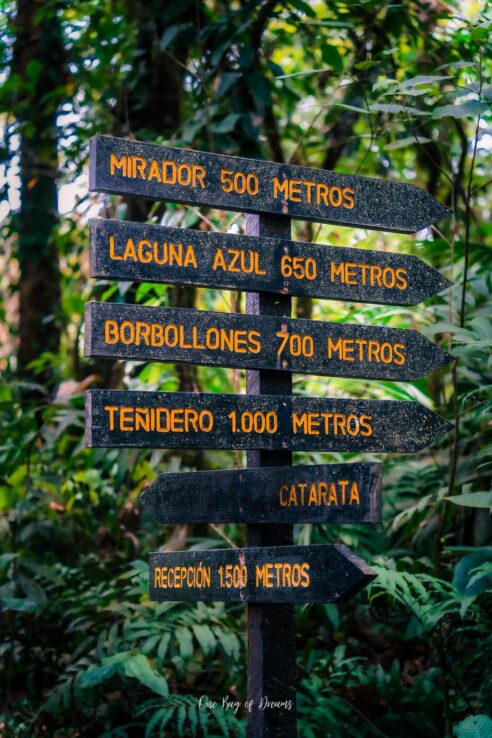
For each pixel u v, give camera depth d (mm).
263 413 2709
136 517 5184
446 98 4418
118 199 5492
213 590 2715
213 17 5781
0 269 8805
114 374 5801
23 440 4586
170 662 3791
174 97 5672
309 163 6203
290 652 2689
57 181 6598
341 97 5965
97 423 2504
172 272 2656
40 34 6879
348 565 2457
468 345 3246
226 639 3588
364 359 2893
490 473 3934
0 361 7559
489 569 3010
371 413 2854
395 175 6730
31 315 7359
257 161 2844
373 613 4270
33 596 3910
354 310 4473
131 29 5648
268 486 2707
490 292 4566
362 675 3680
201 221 5043
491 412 3922
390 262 2979
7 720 3852
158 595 2848
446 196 5637
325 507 2719
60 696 3740
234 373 4547
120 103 5734
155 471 4793
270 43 5523
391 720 3469
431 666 4059
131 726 3611
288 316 2842
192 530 4793
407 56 5785
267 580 2617
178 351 2631
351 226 2986
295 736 2660
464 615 3166
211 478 2707
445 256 4832
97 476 4855
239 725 3346
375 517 2766
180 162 2730
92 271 2564
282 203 2859
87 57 6508
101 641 3711
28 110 6512
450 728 3268
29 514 5078
